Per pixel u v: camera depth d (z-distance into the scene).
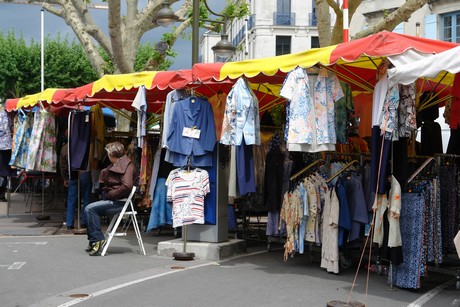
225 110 7.75
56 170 12.30
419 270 6.32
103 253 8.56
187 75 8.34
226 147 8.62
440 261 6.74
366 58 7.51
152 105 12.23
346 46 6.62
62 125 12.73
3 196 17.27
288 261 8.28
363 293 6.34
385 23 11.86
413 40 6.38
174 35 16.11
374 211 6.28
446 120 9.84
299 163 8.67
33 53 35.19
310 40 42.31
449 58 5.53
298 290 6.44
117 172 8.60
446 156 7.36
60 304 5.78
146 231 10.76
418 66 5.71
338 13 11.82
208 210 8.53
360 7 26.53
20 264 7.85
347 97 8.09
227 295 6.18
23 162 12.07
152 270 7.50
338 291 6.42
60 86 36.00
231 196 8.43
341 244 7.31
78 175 11.34
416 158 7.74
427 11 24.03
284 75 8.41
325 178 7.84
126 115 12.52
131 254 8.76
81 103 11.33
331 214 7.28
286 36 42.34
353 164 7.93
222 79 7.83
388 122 6.17
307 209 7.52
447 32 23.55
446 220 7.40
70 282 6.79
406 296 6.23
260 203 9.84
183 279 6.96
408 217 6.41
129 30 15.26
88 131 10.94
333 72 7.46
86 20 15.32
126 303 5.84
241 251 8.94
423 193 6.37
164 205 9.65
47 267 7.68
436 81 8.86
